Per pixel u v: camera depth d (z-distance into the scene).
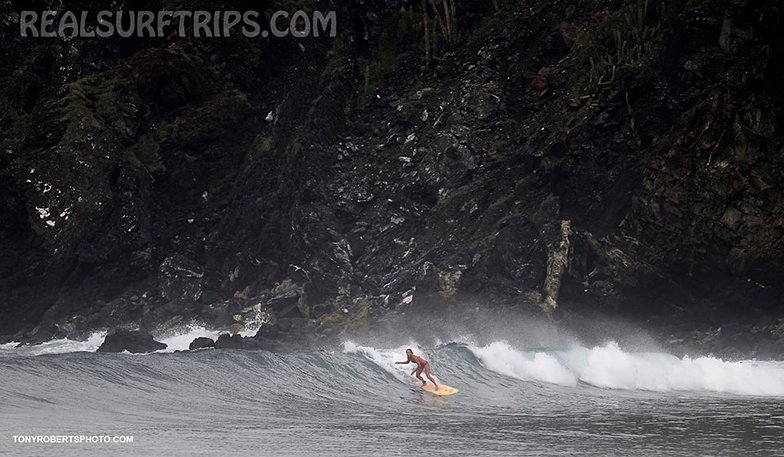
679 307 151.12
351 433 72.56
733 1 166.62
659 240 153.50
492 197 177.62
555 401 96.44
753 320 147.12
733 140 150.62
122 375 91.94
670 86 169.00
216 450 63.91
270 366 102.19
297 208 188.00
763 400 100.88
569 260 155.75
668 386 113.00
